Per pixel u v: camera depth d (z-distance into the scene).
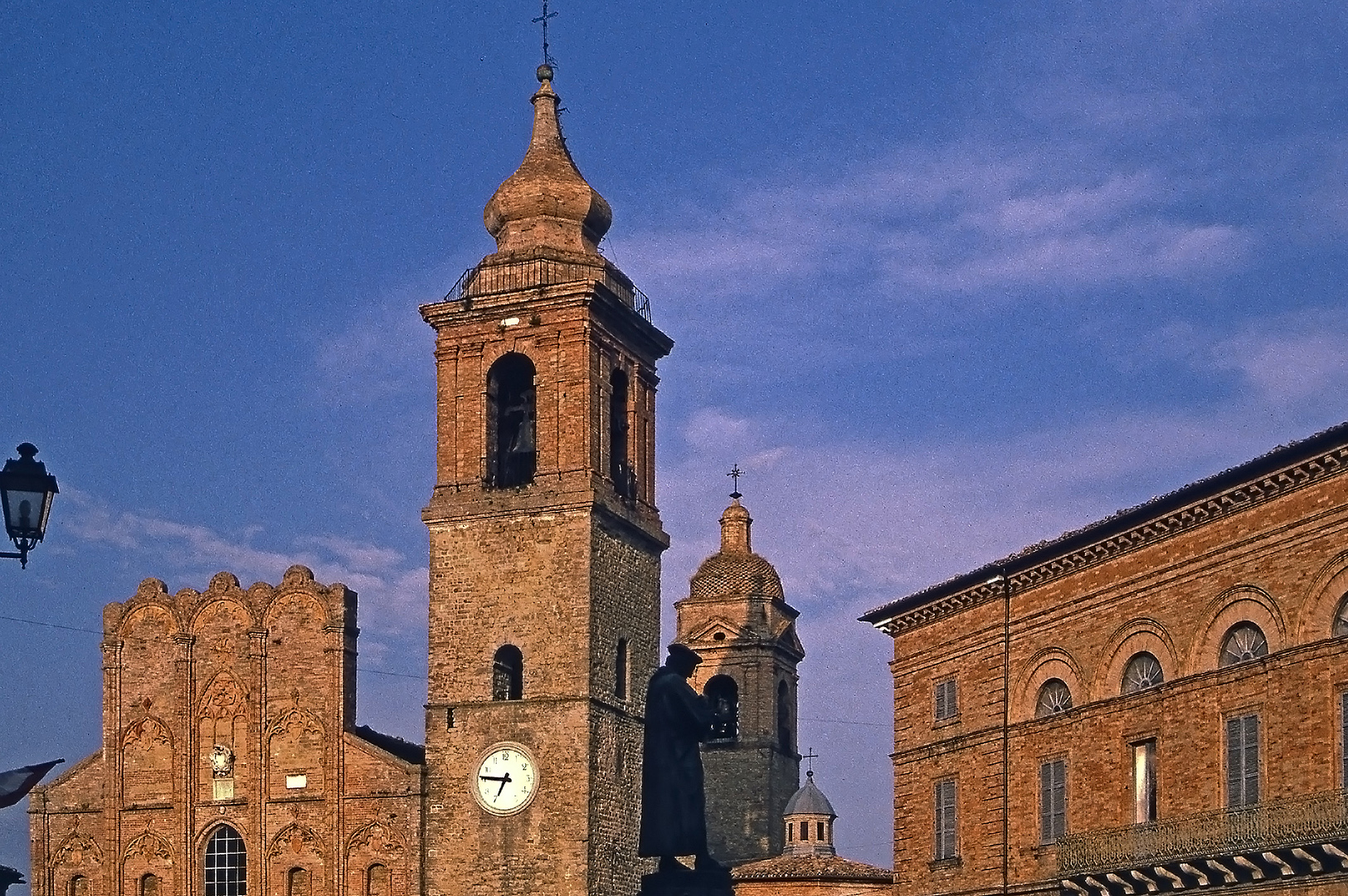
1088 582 76.81
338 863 94.12
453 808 92.62
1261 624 67.44
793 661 127.38
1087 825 75.44
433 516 94.88
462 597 94.12
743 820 120.94
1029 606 80.44
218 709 97.56
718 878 51.00
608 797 92.38
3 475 37.75
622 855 93.00
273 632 97.31
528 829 91.06
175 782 97.06
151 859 97.00
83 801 98.19
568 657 91.94
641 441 99.06
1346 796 62.28
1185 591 71.19
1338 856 62.12
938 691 86.25
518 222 98.75
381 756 94.44
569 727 91.31
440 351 96.50
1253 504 67.94
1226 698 68.50
